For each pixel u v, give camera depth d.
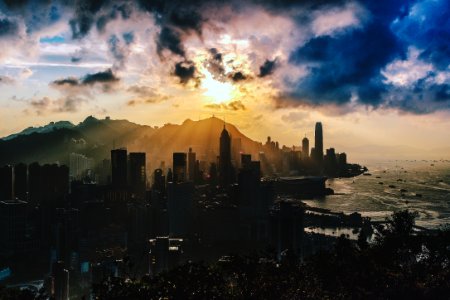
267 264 69.19
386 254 79.75
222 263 67.19
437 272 80.88
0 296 71.19
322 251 77.12
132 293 63.22
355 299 72.94
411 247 84.81
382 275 75.25
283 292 67.12
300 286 68.88
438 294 75.00
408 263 85.00
